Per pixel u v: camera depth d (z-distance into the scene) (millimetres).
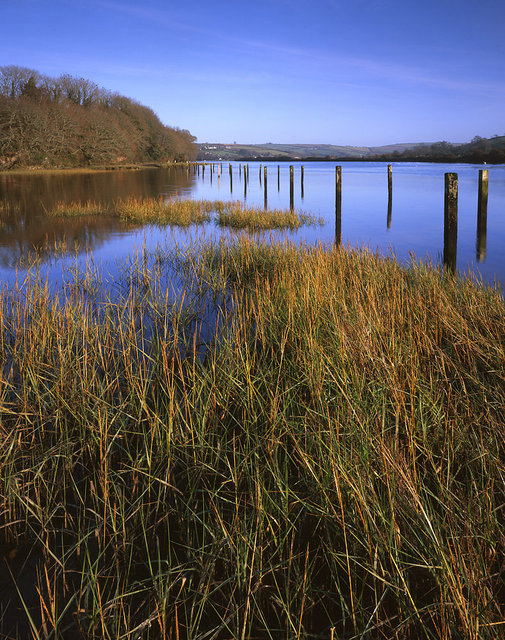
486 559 2145
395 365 3678
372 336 4141
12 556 2414
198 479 2877
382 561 2184
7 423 3473
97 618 2004
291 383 3811
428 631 1856
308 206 22047
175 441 3150
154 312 6207
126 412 3605
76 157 61844
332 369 3736
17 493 2646
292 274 6414
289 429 3131
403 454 2740
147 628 1980
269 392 3545
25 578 2273
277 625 2057
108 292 7344
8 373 4375
